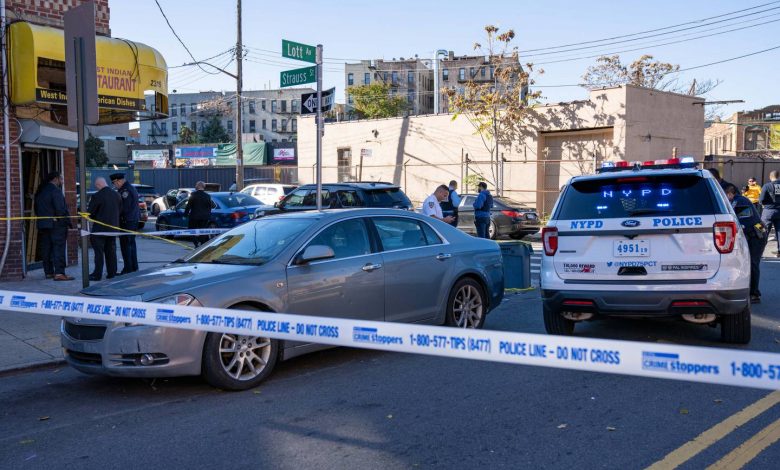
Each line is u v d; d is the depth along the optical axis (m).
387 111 84.81
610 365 3.16
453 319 7.62
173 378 6.39
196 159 69.25
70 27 8.04
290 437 4.79
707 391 5.63
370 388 5.92
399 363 6.73
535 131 28.00
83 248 8.17
